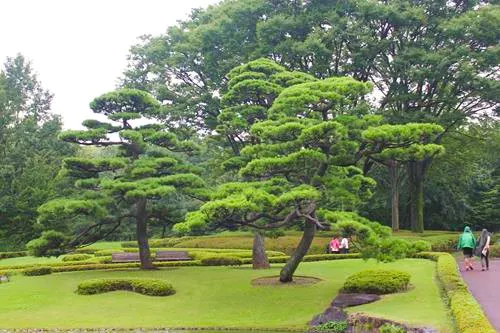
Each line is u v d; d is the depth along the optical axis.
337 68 33.34
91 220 25.25
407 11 31.69
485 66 31.31
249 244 35.94
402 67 32.22
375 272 18.09
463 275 20.31
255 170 17.59
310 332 14.28
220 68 31.33
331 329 14.27
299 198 16.16
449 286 15.98
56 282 21.69
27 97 52.97
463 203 46.91
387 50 33.72
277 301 17.30
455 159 42.03
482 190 48.97
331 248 31.02
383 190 45.28
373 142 16.95
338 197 17.67
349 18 31.72
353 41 31.50
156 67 32.59
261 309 16.55
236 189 18.25
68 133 23.44
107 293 19.20
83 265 25.88
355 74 34.06
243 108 23.30
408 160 18.09
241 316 15.98
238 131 24.80
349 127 17.95
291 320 15.37
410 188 42.16
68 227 24.72
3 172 39.28
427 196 47.12
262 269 24.39
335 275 21.61
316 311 16.00
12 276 24.08
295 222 22.62
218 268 25.31
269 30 30.88
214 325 15.20
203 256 28.56
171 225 27.02
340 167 19.91
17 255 37.34
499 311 13.51
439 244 32.97
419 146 17.28
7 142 43.94
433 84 33.19
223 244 36.81
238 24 32.41
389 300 15.68
